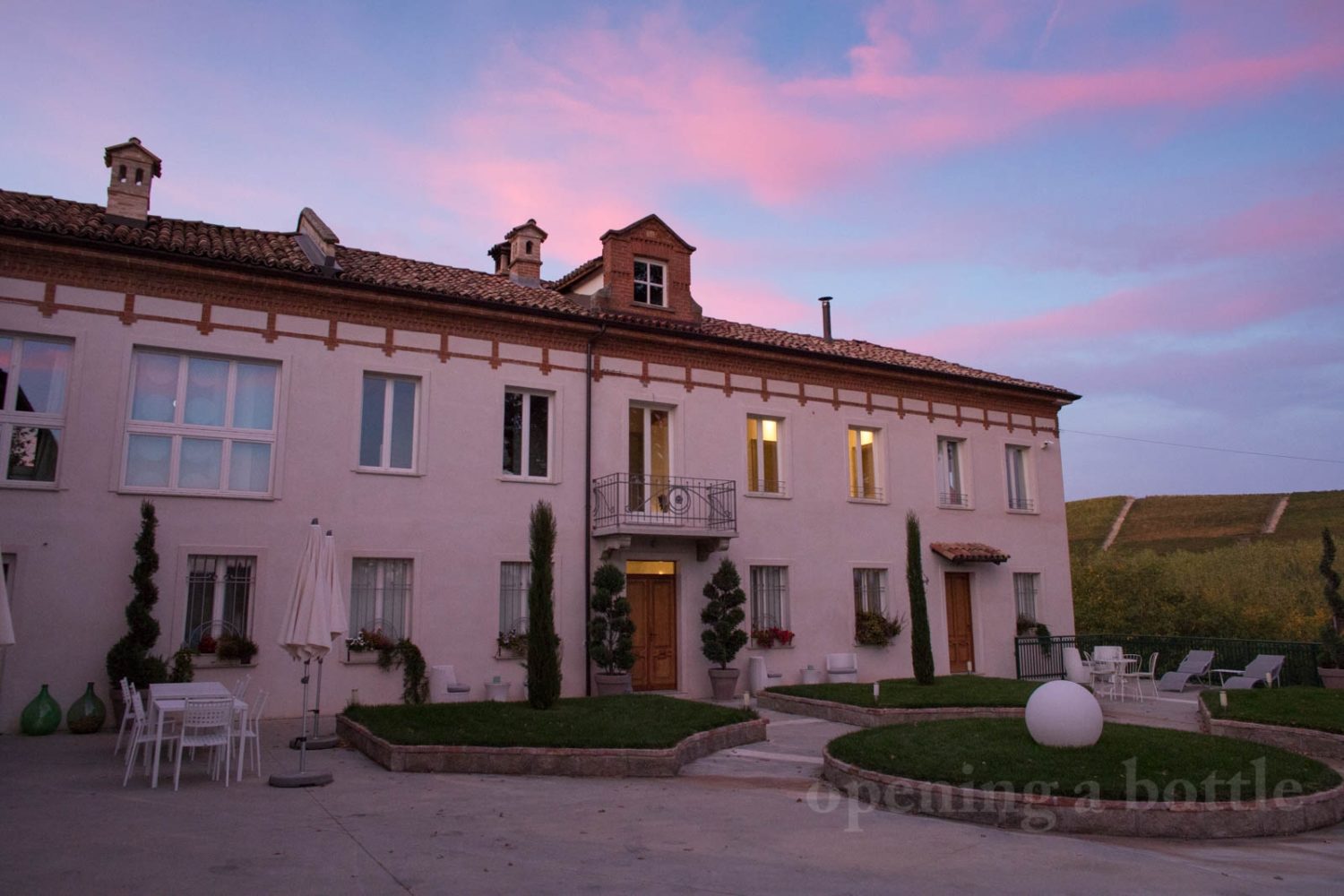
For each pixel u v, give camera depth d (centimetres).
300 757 1020
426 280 1738
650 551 1811
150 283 1434
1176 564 5022
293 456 1504
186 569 1402
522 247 2078
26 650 1283
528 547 1681
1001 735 1034
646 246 2005
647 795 926
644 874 633
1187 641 2205
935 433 2256
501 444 1692
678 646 1831
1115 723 1202
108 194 1557
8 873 602
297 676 1454
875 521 2116
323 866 632
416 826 760
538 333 1761
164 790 889
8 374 1342
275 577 1463
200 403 1466
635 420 1883
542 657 1338
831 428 2097
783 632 1927
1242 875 664
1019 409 2417
